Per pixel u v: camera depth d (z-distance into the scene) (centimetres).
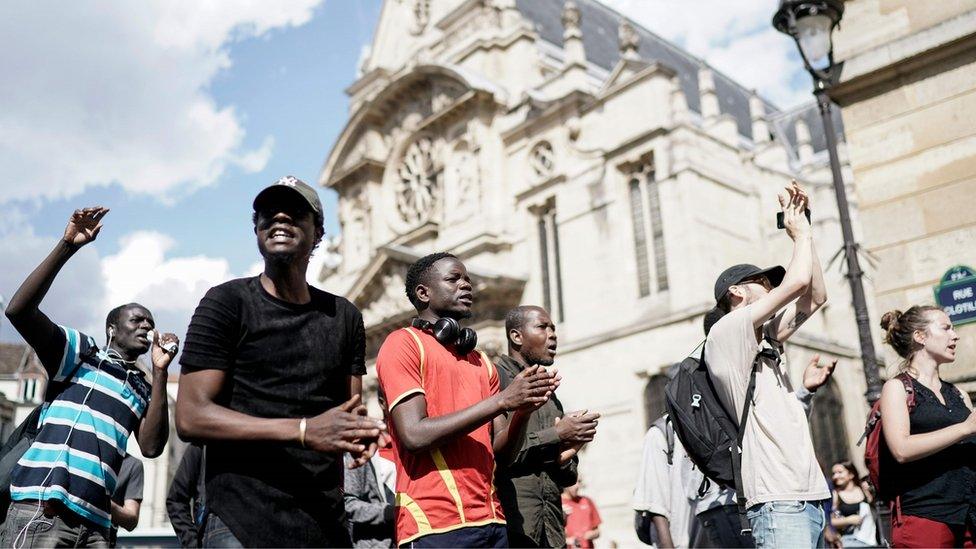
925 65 1039
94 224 544
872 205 1062
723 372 515
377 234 4212
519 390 434
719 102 5722
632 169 3212
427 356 499
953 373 946
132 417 605
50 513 540
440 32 4441
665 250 2978
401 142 4166
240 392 399
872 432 588
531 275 3434
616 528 2853
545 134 3525
